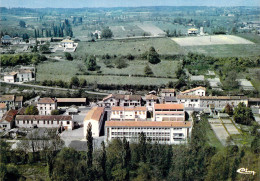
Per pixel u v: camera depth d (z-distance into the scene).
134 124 175.38
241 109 192.12
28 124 195.12
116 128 175.25
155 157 150.12
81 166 141.88
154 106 199.25
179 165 145.38
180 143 168.62
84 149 164.38
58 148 160.75
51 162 142.25
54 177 136.75
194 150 153.62
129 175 144.38
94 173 140.50
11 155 154.75
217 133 176.62
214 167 141.62
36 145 160.12
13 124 197.88
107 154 150.75
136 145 157.00
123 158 147.00
